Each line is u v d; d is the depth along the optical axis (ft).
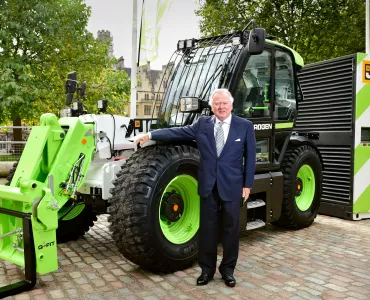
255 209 15.89
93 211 15.06
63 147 12.24
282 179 16.35
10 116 41.37
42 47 41.19
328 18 44.47
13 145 30.22
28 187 10.64
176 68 15.76
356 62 19.12
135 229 11.41
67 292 10.85
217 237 11.50
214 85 14.37
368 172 19.75
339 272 12.35
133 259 11.89
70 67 44.29
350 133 19.43
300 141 17.65
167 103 15.40
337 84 20.06
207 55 15.10
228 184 11.14
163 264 11.95
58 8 41.24
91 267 12.84
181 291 10.94
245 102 14.69
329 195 20.56
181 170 12.44
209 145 11.30
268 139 15.81
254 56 14.87
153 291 10.93
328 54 47.21
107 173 13.51
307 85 21.68
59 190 12.14
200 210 11.50
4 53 38.52
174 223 13.01
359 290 10.98
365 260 13.50
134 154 12.51
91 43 45.98
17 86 35.32
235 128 11.35
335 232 17.30
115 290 11.00
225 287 11.19
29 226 10.84
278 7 44.39
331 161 20.47
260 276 12.01
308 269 12.60
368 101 19.60
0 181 28.12
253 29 12.93
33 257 11.00
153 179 11.66
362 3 44.04
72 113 15.26
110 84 46.88
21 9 38.91
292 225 17.31
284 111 16.63
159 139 11.76
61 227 15.43
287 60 16.76
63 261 13.42
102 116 14.20
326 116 20.70
